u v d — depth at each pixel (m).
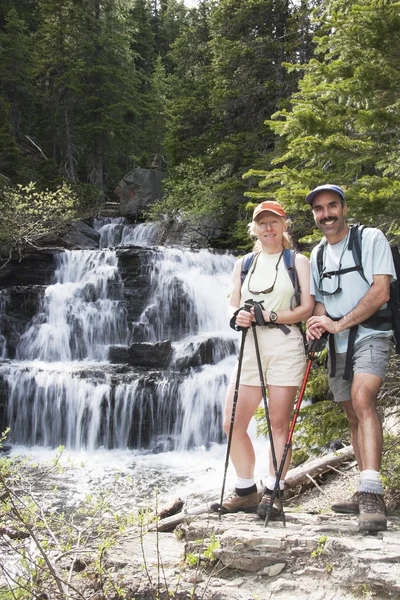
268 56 22.27
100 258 20.72
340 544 3.61
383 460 5.86
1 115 31.94
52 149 36.94
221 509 4.53
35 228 22.92
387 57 6.21
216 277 19.97
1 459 5.18
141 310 19.39
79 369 14.76
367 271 4.21
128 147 36.72
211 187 23.56
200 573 3.79
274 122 6.55
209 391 13.88
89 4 35.66
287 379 4.34
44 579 3.98
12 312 19.11
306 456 7.74
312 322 4.24
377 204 5.71
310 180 6.29
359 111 6.04
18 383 14.58
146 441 13.79
